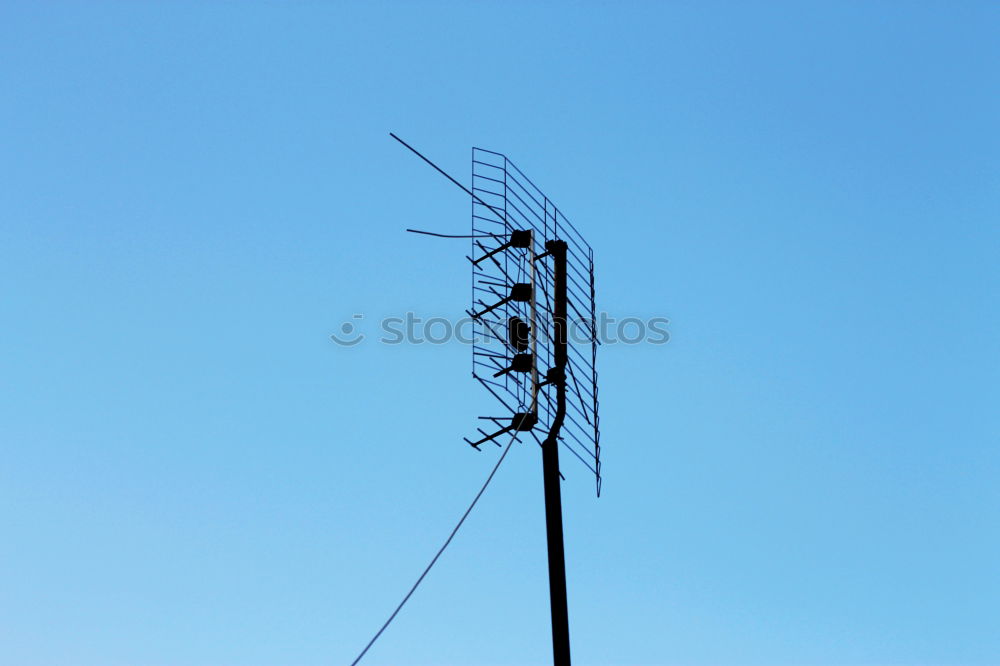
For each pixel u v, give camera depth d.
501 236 21.03
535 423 19.58
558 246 21.16
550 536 18.83
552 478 19.30
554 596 18.33
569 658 17.91
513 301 20.45
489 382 19.92
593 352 21.36
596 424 20.84
